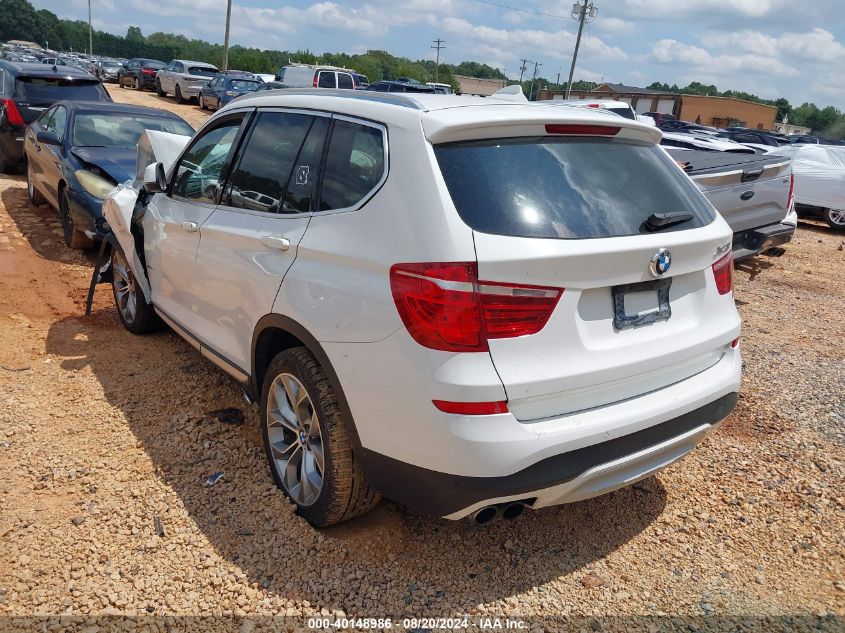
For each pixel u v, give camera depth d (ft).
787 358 18.45
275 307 9.98
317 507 9.75
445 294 7.68
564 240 8.05
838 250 36.32
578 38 143.74
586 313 8.36
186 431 12.60
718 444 13.48
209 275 12.17
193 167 13.79
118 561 9.27
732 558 10.16
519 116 8.76
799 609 9.17
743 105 214.28
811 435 13.96
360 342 8.54
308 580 9.11
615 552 10.14
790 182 23.61
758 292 26.43
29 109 36.94
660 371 9.25
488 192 8.17
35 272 22.12
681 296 9.55
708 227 9.72
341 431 9.16
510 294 7.72
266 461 11.68
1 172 38.65
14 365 15.15
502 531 10.44
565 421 8.18
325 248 9.23
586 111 9.97
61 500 10.47
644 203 9.26
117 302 17.78
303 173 10.37
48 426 12.58
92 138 26.07
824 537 10.73
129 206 16.14
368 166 9.23
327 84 82.43
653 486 11.94
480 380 7.63
